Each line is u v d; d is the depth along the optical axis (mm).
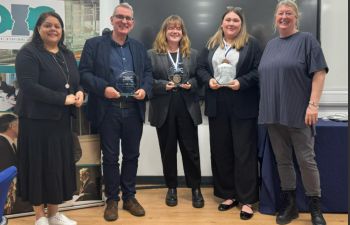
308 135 2285
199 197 2773
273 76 2268
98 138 2777
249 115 2520
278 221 2441
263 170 2594
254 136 2588
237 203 2771
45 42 2180
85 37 2787
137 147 2594
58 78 2162
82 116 2709
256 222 2467
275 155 2471
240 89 2469
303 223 2434
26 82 2051
